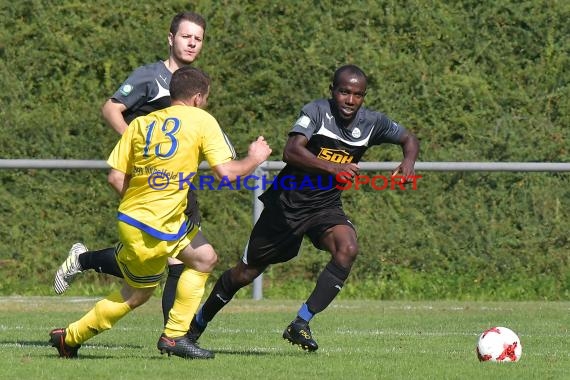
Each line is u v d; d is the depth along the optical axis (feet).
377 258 134.82
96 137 138.51
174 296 82.99
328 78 137.90
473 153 137.80
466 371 66.44
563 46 140.36
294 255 79.97
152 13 139.74
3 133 138.82
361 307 118.93
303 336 73.92
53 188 137.69
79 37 139.74
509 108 139.44
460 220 135.33
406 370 66.69
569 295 133.08
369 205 135.74
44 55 140.15
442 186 135.64
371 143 79.56
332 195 78.43
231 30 139.03
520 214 135.74
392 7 139.85
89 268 77.97
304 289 133.08
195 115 67.67
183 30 82.28
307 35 138.72
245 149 137.39
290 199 77.97
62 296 132.05
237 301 124.47
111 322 69.51
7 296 131.95
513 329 97.91
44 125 138.72
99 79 139.64
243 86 138.00
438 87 138.92
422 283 133.80
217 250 134.41
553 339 89.66
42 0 140.46
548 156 138.00
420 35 139.85
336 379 62.44
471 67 139.95
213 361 69.51
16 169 132.77
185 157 66.85
